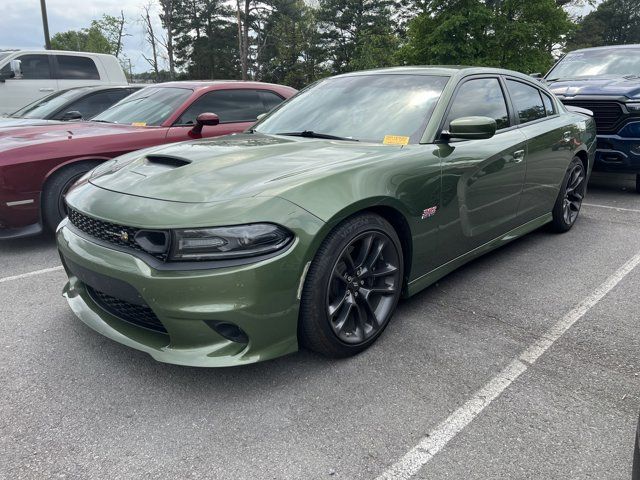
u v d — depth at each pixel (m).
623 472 1.81
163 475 1.80
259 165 2.51
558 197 4.48
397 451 1.92
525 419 2.09
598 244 4.45
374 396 2.25
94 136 4.71
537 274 3.73
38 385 2.35
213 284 2.03
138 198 2.30
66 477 1.79
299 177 2.32
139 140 4.93
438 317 3.03
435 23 22.67
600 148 6.14
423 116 3.05
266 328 2.15
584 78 7.10
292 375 2.42
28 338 2.80
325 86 3.74
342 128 3.20
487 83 3.60
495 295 3.35
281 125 3.49
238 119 5.77
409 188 2.65
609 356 2.59
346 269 2.45
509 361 2.54
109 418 2.12
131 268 2.13
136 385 2.35
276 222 2.11
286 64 46.53
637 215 5.47
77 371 2.47
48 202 4.45
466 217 3.17
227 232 2.04
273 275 2.10
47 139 4.55
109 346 2.71
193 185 2.32
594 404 2.20
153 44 40.88
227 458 1.88
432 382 2.36
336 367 2.49
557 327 2.91
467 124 2.80
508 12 22.38
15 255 4.41
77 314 2.58
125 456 1.90
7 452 1.92
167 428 2.05
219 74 51.06
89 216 2.36
